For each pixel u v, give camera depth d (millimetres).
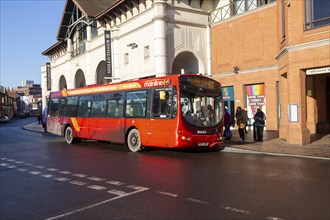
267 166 10172
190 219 5574
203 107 13555
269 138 17656
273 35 21531
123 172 9930
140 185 8156
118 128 15625
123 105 15492
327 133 19703
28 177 9812
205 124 13391
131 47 26984
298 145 14609
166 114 13273
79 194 7582
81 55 37281
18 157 14320
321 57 14305
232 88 24578
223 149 14438
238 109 16594
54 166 11602
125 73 28125
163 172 9688
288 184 7797
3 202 7148
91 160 12602
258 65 22516
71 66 41156
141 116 14391
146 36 25094
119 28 28875
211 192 7246
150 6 24922
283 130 17531
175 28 24219
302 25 14906
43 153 15375
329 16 14055
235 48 23984
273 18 21500
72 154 14562
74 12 40469
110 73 29312
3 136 28188
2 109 90812
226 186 7746
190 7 25219
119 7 28469
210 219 5535
